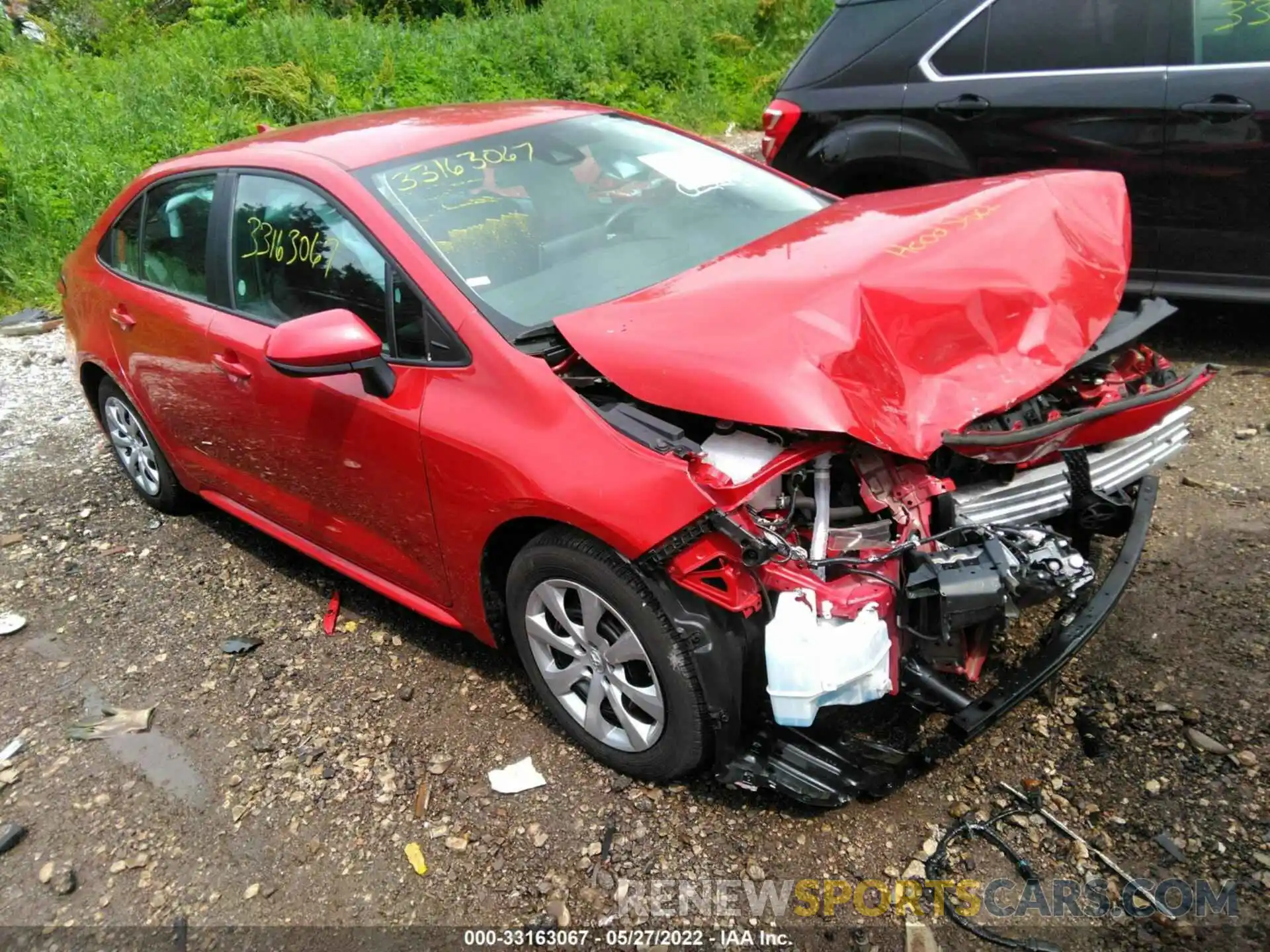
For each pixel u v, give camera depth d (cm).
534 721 313
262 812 291
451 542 295
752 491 230
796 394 227
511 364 272
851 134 554
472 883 259
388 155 338
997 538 237
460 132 356
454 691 331
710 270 293
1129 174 485
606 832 268
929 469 254
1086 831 252
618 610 259
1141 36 471
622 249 325
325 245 327
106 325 436
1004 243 283
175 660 366
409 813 284
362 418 305
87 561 442
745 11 1445
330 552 372
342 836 279
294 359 277
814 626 228
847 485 258
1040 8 494
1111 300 283
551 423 261
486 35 1348
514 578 285
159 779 309
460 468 279
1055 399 277
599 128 381
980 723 247
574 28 1356
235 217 364
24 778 316
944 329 254
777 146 583
